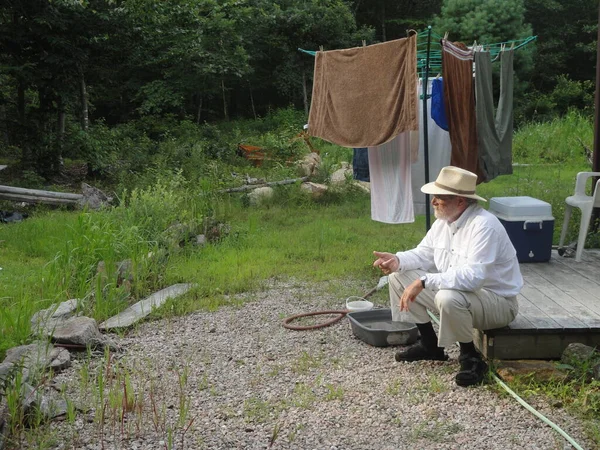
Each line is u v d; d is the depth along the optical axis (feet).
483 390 14.21
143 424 12.92
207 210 33.42
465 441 12.10
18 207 38.45
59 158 50.11
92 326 17.53
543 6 94.53
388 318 18.83
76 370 15.67
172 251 26.50
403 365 15.85
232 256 26.66
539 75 96.22
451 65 21.84
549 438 12.16
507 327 15.08
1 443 11.76
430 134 25.34
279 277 24.29
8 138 58.90
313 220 35.22
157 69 76.07
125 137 59.98
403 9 106.32
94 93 80.07
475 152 22.97
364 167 26.48
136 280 22.30
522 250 20.81
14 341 16.55
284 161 52.31
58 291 20.93
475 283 14.05
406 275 15.80
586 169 51.03
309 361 16.22
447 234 15.14
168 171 42.88
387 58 22.34
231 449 11.95
